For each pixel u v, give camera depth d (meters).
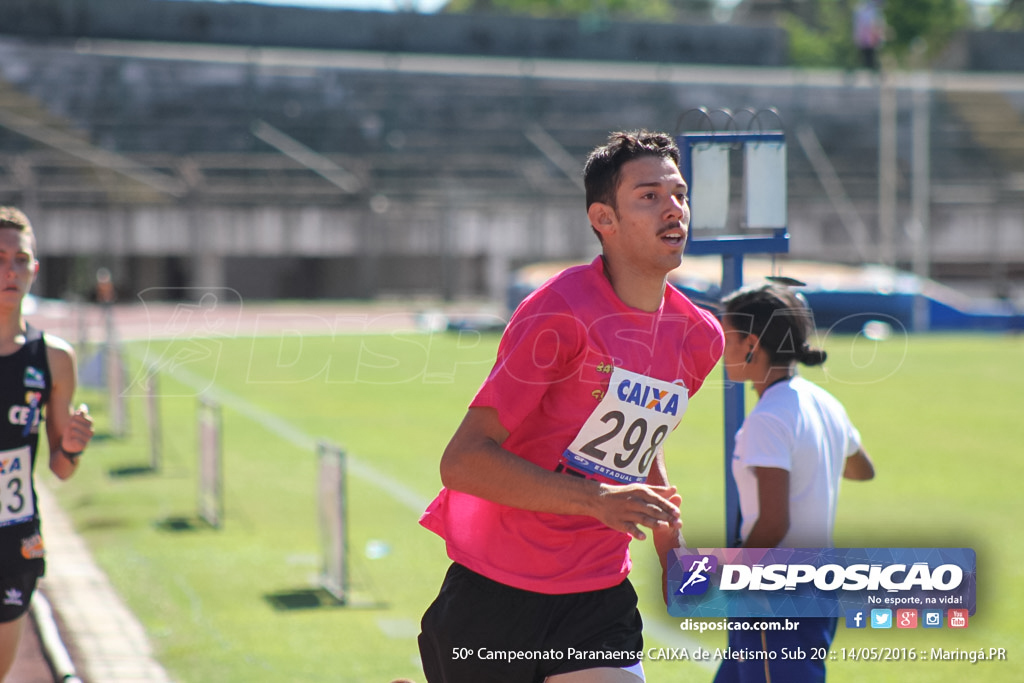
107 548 29.84
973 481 40.97
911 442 51.19
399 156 197.00
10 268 14.62
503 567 11.33
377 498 37.25
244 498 37.00
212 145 193.00
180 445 48.91
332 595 25.42
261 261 173.38
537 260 181.25
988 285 192.25
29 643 21.62
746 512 13.52
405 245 178.38
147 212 166.38
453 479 10.45
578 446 11.07
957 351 104.00
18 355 14.86
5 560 14.68
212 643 21.80
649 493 10.05
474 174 193.88
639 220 10.55
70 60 198.00
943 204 193.12
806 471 13.10
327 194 177.75
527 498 10.22
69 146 182.75
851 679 19.78
